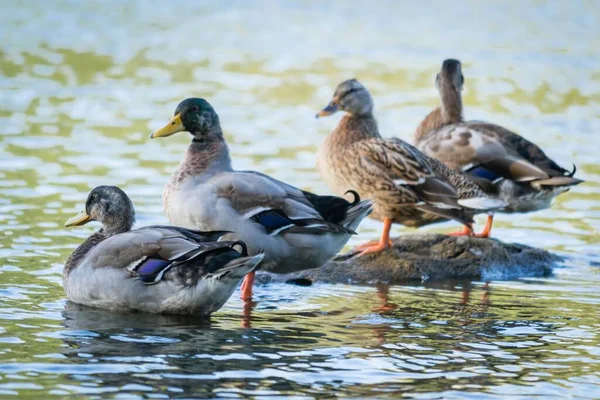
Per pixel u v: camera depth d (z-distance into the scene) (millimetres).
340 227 13234
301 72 30359
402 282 14625
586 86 29219
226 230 12883
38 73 28750
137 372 10023
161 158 21188
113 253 11961
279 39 34781
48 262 14289
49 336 11062
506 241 16969
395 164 15156
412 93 28031
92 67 29938
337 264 14984
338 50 33281
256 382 9875
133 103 26062
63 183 18859
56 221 16469
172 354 10594
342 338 11461
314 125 24766
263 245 13125
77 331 11273
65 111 24906
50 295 12734
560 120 25547
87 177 19375
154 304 11875
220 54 32406
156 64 30781
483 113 26000
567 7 40906
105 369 10070
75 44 32906
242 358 10562
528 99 27641
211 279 11594
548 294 14000
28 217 16609
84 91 27047
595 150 22844
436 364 10617
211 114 13984
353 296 13641
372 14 39500
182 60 31422
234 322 11984
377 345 11211
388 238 15500
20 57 30578
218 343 11047
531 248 15953
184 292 11688
